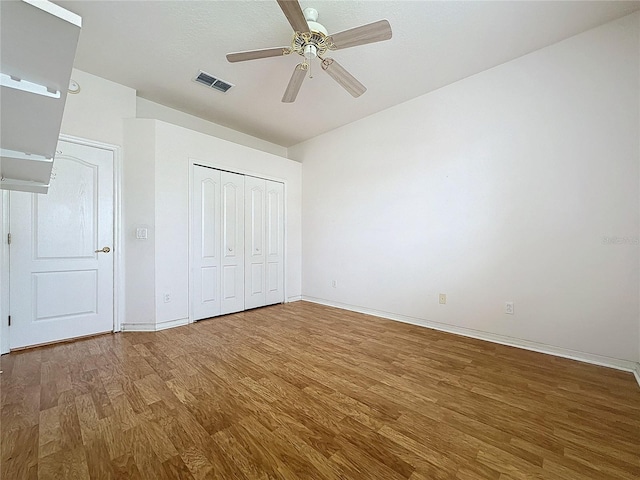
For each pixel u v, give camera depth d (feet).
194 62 8.42
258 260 13.29
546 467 3.82
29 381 6.10
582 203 7.27
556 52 7.56
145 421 4.76
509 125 8.38
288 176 14.66
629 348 6.71
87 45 7.66
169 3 6.21
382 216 11.67
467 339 8.98
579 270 7.34
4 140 3.62
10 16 1.77
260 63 8.43
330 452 4.10
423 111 10.29
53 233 8.38
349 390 5.83
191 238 10.75
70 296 8.68
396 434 4.49
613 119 6.84
